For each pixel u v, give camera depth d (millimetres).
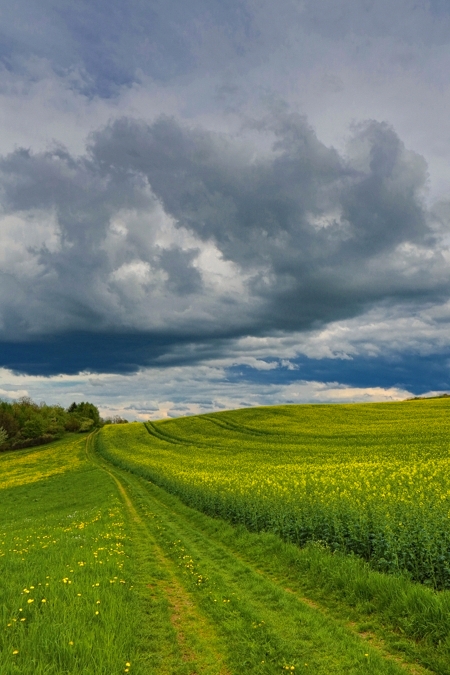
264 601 10039
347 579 10523
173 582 11641
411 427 62781
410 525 11555
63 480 47656
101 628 7594
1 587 9672
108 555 13219
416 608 8438
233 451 57344
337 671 6848
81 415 159000
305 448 52938
